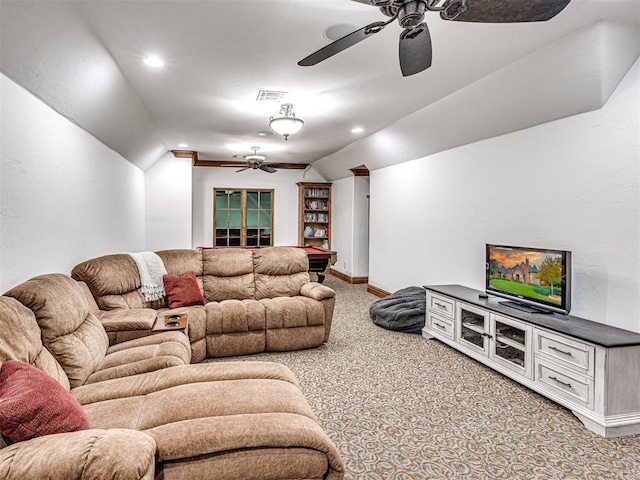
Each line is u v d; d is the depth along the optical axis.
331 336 4.41
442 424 2.53
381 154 6.07
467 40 2.62
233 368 2.14
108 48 2.72
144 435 1.37
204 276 4.30
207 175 8.52
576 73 2.77
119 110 3.80
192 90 3.65
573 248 3.16
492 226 4.07
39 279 2.19
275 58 2.92
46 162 2.78
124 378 2.07
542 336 2.86
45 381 1.45
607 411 2.40
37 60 2.29
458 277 4.61
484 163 4.18
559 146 3.27
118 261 3.54
